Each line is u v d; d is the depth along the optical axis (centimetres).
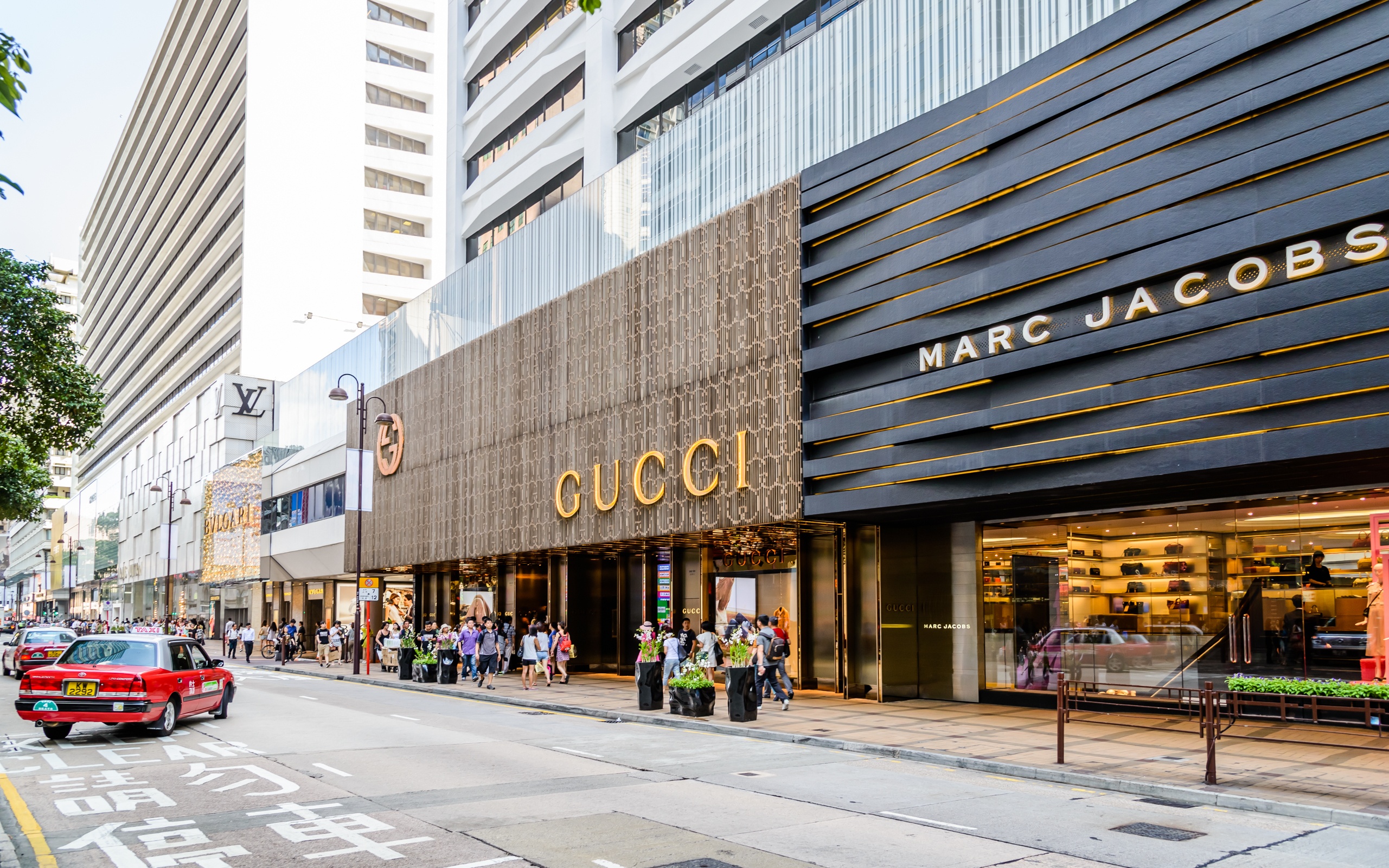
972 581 2073
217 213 8344
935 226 1741
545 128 3622
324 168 7862
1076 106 1517
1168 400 1361
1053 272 1503
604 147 3247
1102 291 1443
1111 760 1277
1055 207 1516
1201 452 1313
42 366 2523
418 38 8444
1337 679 1527
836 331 1936
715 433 2202
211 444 7256
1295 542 1603
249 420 7019
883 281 1830
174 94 10075
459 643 2925
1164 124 1388
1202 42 1344
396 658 3612
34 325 2498
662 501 2359
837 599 2219
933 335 1712
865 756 1412
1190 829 925
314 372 5175
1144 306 1390
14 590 17875
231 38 8288
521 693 2508
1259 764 1235
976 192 1658
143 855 810
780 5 2500
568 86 3616
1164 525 1778
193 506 7688
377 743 1527
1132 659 1806
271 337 7500
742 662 1783
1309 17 1223
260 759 1349
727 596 2655
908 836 889
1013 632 2008
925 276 1747
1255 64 1286
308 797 1071
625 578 3134
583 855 812
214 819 951
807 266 2012
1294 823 952
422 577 4212
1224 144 1313
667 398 2367
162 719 1598
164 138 10344
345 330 7794
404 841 861
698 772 1262
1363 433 1151
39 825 923
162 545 8688
